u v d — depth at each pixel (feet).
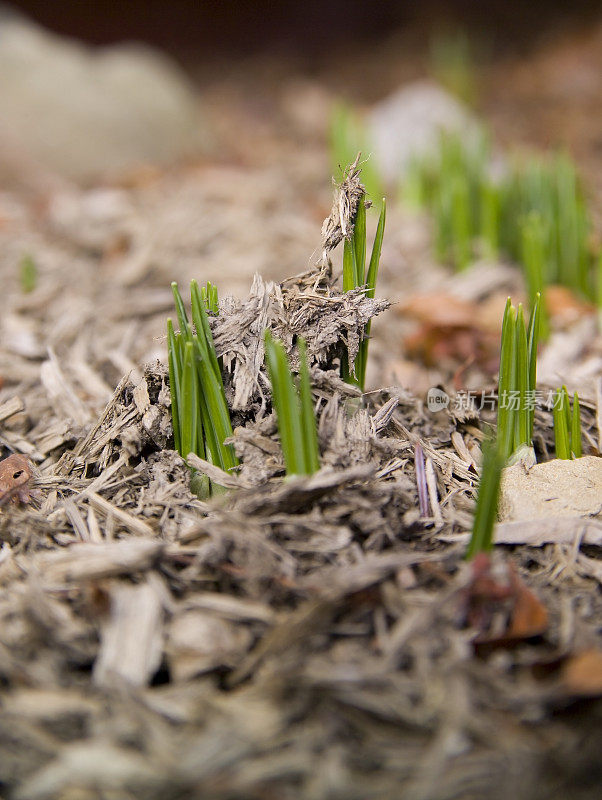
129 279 1.80
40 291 1.75
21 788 0.92
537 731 0.93
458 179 1.78
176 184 2.46
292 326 1.16
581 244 1.65
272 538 1.05
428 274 1.82
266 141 3.17
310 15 5.02
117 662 0.97
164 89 2.91
